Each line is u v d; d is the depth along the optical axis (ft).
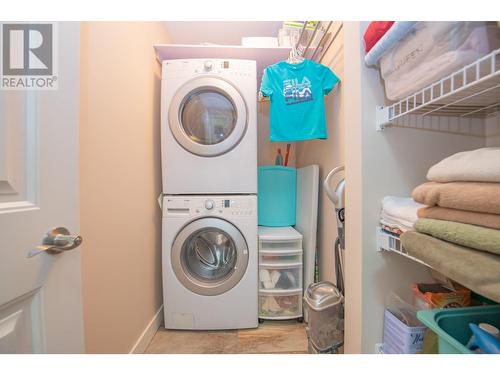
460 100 2.06
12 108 1.67
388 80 2.38
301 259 4.84
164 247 4.62
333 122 4.64
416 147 2.62
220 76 4.60
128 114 3.84
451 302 2.25
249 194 4.75
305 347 4.19
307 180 5.39
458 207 1.57
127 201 3.78
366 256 2.58
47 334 1.82
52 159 1.90
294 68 4.50
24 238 1.66
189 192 4.69
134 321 3.93
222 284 4.60
